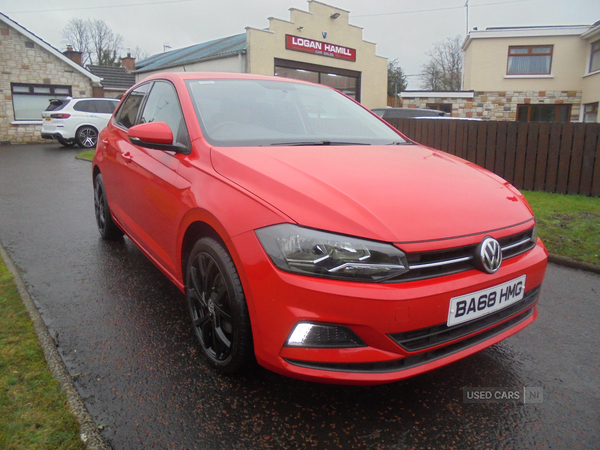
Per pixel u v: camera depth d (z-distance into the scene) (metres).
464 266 2.02
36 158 13.12
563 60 22.44
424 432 2.03
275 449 1.90
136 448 1.88
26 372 2.28
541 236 5.03
